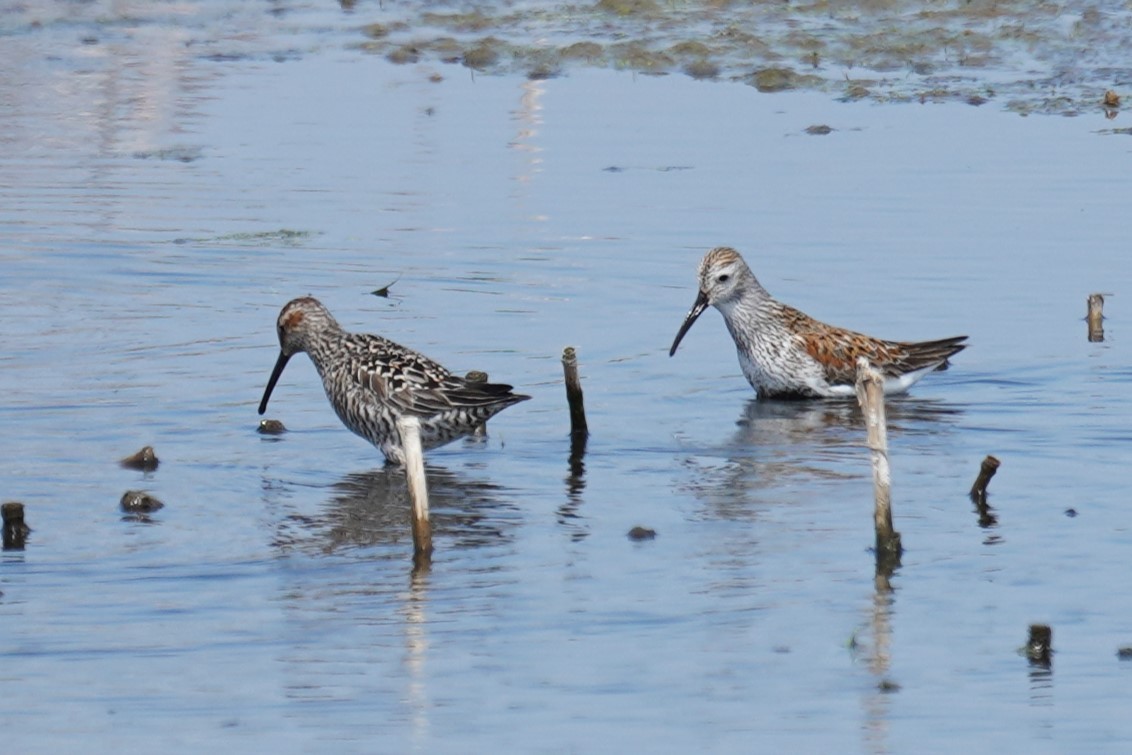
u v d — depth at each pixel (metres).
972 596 13.59
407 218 24.34
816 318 20.67
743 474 16.47
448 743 11.38
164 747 11.34
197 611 13.42
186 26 34.72
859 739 11.41
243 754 11.25
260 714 11.81
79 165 26.42
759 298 19.05
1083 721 11.59
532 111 28.89
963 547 14.55
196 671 12.45
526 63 31.56
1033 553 14.38
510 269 22.70
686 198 24.78
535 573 14.11
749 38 32.41
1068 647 12.69
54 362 19.56
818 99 29.25
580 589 13.80
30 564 14.20
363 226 24.11
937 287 21.59
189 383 19.02
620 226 23.88
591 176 25.77
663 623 13.20
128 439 17.23
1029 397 18.45
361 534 14.95
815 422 18.19
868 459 16.88
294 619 13.27
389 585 13.90
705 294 19.05
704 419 18.22
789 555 14.46
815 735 11.47
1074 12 33.38
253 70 31.48
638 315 21.34
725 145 26.98
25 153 26.98
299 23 34.84
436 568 14.22
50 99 29.67
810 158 26.30
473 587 13.85
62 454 16.75
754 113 28.58
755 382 19.08
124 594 13.70
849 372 18.88
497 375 19.33
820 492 15.95
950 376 19.12
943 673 12.34
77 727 11.62
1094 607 13.34
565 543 14.75
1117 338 19.98
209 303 21.78
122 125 28.33
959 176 25.38
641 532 14.88
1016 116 28.09
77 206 24.75
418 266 22.78
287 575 14.07
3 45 33.00
